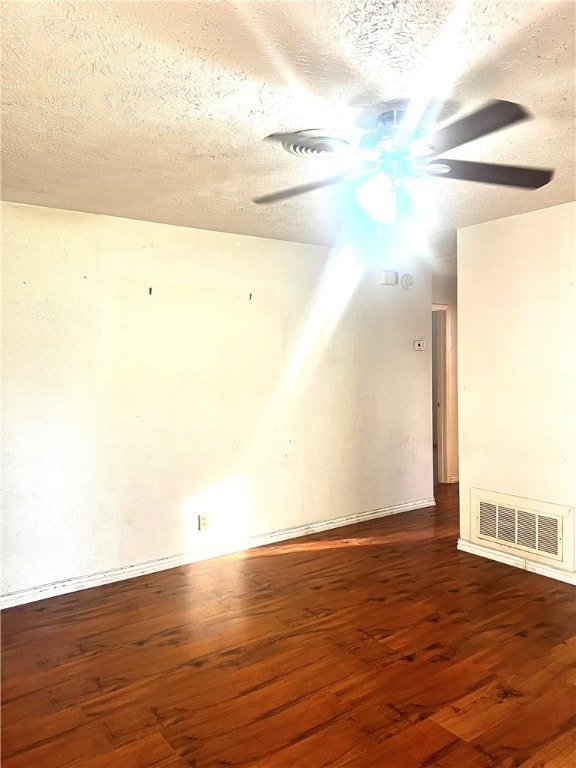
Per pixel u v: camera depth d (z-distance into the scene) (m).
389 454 5.10
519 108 1.95
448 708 2.24
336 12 1.40
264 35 1.50
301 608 3.16
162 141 2.24
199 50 1.58
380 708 2.25
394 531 4.60
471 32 1.50
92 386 3.46
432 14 1.41
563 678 2.44
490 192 3.09
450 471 6.30
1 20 1.42
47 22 1.43
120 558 3.61
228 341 4.05
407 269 5.21
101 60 1.63
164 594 3.37
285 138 2.19
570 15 1.42
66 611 3.15
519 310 3.66
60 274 3.32
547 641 2.75
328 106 1.94
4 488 3.19
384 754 2.00
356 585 3.48
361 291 4.86
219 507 4.05
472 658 2.61
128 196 3.04
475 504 3.99
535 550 3.63
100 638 2.84
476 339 3.94
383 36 1.52
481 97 1.88
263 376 4.25
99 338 3.48
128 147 2.30
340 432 4.75
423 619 3.01
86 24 1.44
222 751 2.02
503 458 3.80
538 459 3.60
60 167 2.55
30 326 3.23
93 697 2.35
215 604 3.23
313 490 4.59
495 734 2.09
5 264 3.14
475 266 3.92
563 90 1.83
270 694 2.36
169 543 3.82
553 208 3.44
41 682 2.46
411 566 3.79
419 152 2.10
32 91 1.81
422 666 2.54
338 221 3.64
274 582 3.54
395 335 5.13
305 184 2.74
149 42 1.53
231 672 2.53
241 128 2.12
